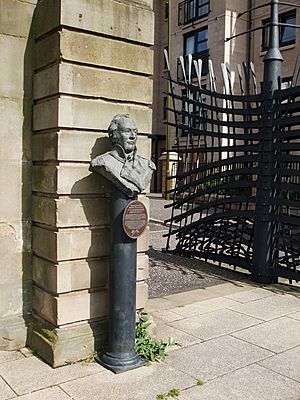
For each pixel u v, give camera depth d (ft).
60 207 11.76
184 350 13.02
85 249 12.25
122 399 10.13
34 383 10.81
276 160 20.76
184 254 27.09
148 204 13.52
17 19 12.47
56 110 11.68
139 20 12.99
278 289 20.22
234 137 22.39
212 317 16.12
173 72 79.77
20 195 12.85
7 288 12.79
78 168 12.01
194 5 74.74
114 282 11.80
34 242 12.94
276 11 21.13
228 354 12.80
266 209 21.11
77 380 11.00
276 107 20.59
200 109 25.75
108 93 12.51
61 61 11.61
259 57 66.80
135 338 12.44
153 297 18.83
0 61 12.27
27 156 12.89
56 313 11.93
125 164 11.72
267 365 12.12
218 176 23.85
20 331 12.88
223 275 22.90
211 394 10.46
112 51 12.49
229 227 23.75
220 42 68.18
